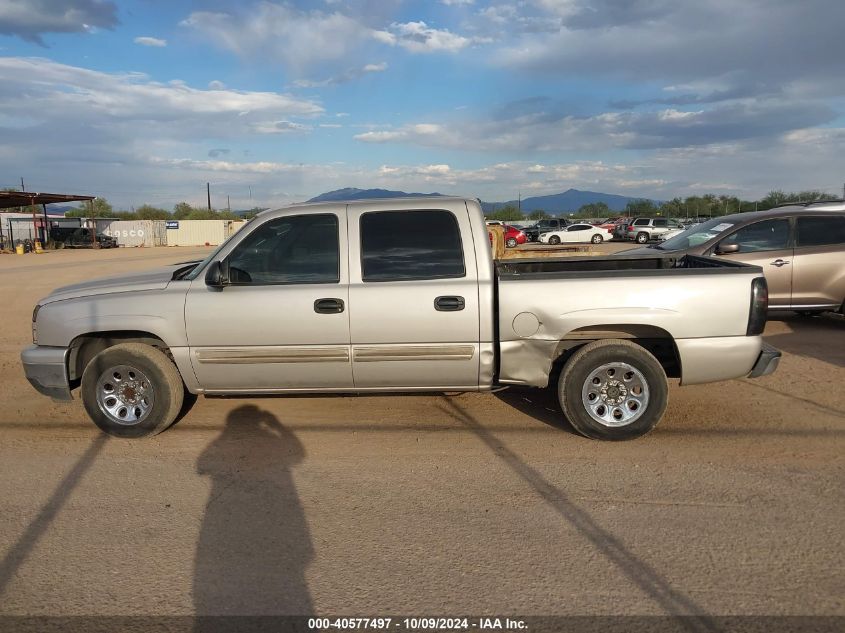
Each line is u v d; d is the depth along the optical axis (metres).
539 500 4.10
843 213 9.12
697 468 4.54
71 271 24.58
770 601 3.00
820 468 4.48
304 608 3.03
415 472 4.59
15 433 5.57
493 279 5.07
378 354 5.04
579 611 2.96
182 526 3.85
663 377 4.94
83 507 4.13
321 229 5.14
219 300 5.06
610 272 4.97
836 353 7.81
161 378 5.22
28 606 3.08
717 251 9.18
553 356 5.02
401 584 3.20
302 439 5.29
